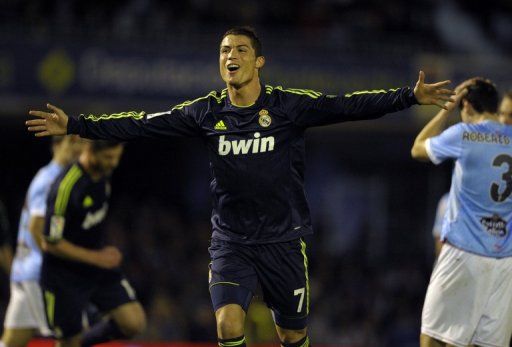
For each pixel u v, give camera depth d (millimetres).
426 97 18656
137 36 42688
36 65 41844
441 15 53594
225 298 19109
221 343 18922
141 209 51375
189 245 49719
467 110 21922
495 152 21219
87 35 42250
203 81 43031
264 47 43500
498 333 21203
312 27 50094
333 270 49594
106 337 26047
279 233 19516
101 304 25812
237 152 19266
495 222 21203
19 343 27234
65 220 24781
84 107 43188
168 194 52781
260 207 19375
